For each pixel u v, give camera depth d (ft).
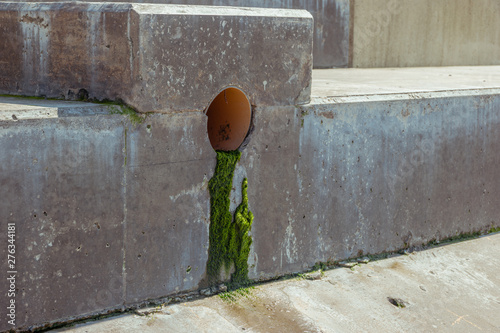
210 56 10.14
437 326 11.15
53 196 9.00
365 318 10.99
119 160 9.53
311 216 12.09
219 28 10.14
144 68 9.45
